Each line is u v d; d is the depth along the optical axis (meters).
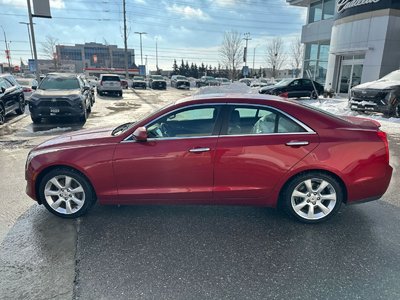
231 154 3.32
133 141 3.43
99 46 105.38
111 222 3.55
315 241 3.15
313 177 3.39
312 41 27.02
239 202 3.50
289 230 3.38
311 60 27.62
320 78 26.77
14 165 5.72
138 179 3.45
